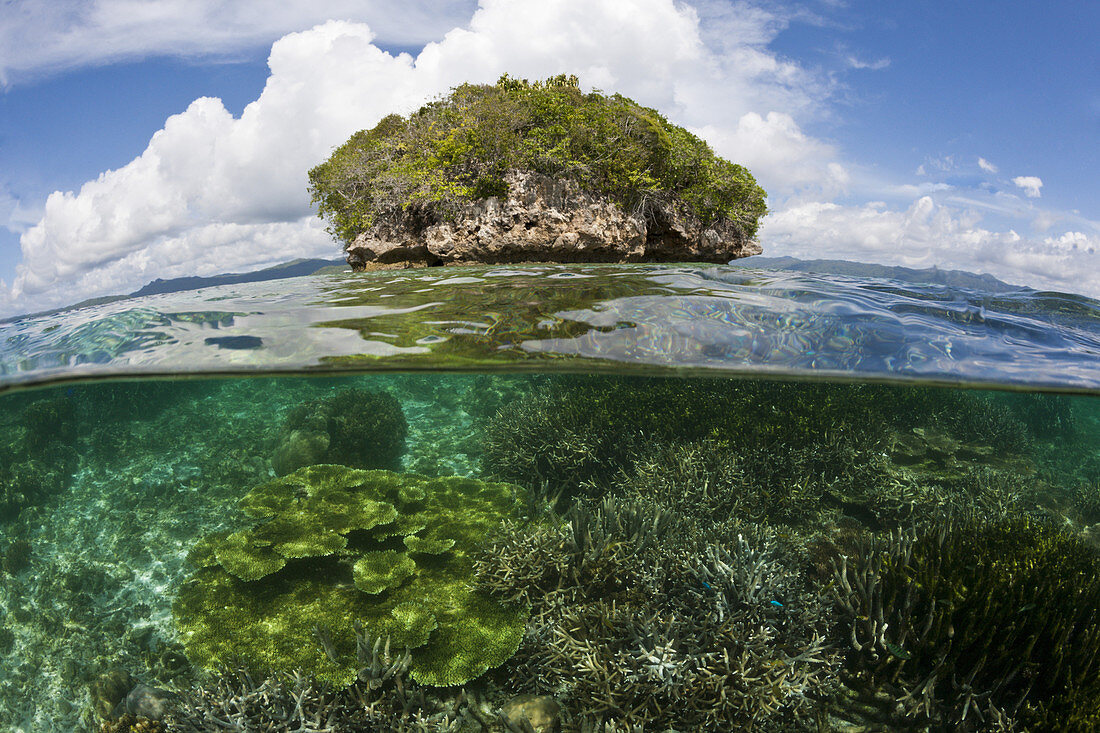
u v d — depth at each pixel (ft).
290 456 35.63
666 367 15.61
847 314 18.71
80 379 14.98
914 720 13.79
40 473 38.04
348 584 20.13
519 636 16.98
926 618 14.47
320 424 38.14
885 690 14.82
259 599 19.45
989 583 14.96
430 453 39.19
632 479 25.81
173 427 48.83
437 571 20.38
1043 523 22.06
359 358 15.24
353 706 15.37
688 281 24.93
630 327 16.90
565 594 18.11
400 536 23.38
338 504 24.54
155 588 26.00
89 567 27.91
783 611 16.21
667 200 45.78
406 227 42.29
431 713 15.42
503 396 47.19
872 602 15.84
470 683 16.43
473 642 16.83
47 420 43.42
